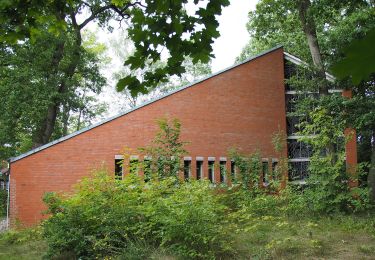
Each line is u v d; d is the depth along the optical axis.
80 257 10.14
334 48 18.42
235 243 10.82
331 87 20.55
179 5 4.38
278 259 9.55
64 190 16.94
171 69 4.89
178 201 10.39
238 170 18.39
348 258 9.61
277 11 22.16
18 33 5.85
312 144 16.14
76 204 10.77
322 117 15.88
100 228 10.46
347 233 12.29
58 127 31.75
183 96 19.64
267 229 12.72
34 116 24.06
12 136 25.66
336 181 15.22
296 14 22.38
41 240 13.11
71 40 25.66
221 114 20.55
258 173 18.50
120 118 18.09
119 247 10.46
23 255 11.37
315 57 19.27
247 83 21.48
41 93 23.95
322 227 13.17
